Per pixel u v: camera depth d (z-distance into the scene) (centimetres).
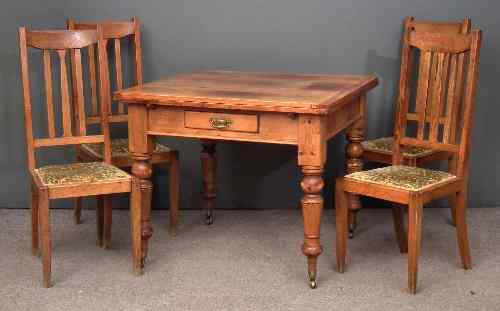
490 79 404
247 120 301
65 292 306
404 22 397
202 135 310
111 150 369
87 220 402
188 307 292
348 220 368
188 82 346
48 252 308
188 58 405
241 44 403
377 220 399
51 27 402
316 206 301
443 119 380
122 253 350
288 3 397
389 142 382
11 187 420
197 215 409
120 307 292
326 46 401
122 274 324
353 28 398
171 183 371
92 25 379
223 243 363
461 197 321
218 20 400
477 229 383
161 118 315
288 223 394
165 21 401
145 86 334
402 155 341
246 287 310
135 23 385
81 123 339
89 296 302
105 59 340
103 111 341
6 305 295
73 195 308
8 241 366
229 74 373
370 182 310
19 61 405
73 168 330
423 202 300
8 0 400
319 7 397
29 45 327
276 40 401
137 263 322
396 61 401
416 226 299
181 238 370
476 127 411
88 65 404
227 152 413
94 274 325
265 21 400
